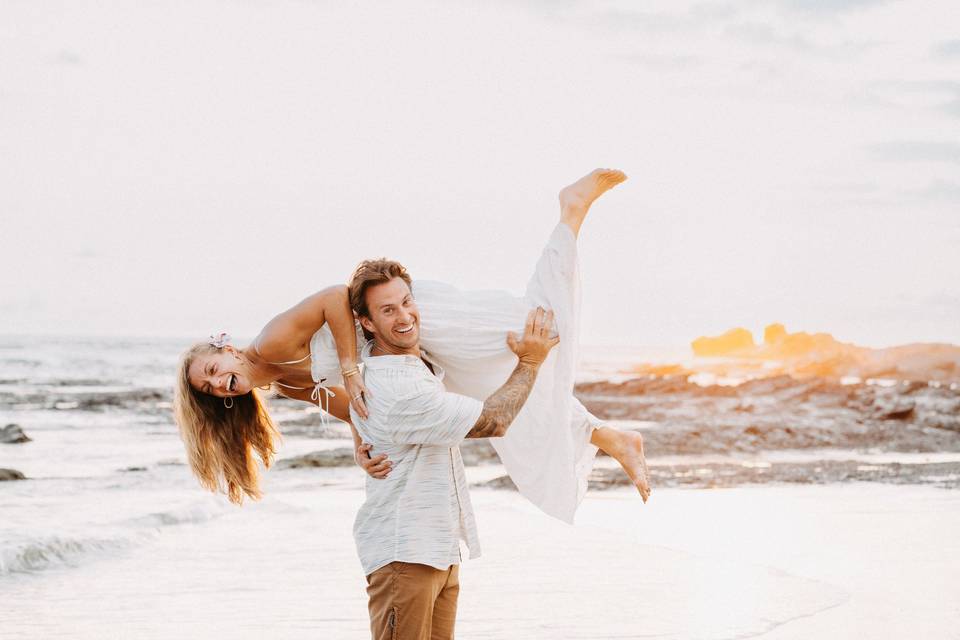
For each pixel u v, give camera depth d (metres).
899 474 13.31
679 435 18.70
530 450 3.99
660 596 6.08
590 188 3.91
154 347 56.97
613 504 10.20
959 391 27.45
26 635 5.20
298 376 3.88
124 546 7.61
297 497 10.67
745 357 68.50
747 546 7.84
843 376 52.41
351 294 3.66
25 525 8.16
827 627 5.36
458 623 5.42
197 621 5.48
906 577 6.66
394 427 3.49
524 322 3.82
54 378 37.41
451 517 3.58
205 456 3.90
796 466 14.40
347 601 5.97
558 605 5.84
